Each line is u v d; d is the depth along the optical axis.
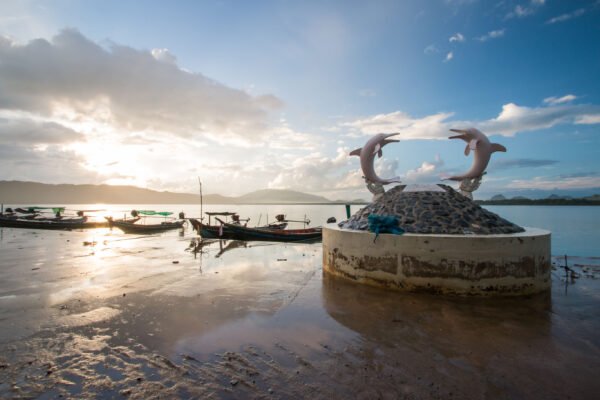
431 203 12.10
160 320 8.23
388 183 15.75
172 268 14.62
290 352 6.52
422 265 9.82
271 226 32.38
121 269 14.41
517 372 5.74
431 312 8.49
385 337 7.14
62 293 10.61
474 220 11.37
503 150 14.49
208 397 5.09
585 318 8.15
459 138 15.03
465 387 5.32
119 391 5.27
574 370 5.80
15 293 10.62
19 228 40.03
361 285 10.89
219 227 26.80
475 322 7.87
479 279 9.45
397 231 10.64
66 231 37.06
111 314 8.66
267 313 8.66
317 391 5.23
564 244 26.06
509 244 9.49
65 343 6.98
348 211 26.00
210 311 8.86
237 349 6.66
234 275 13.09
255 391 5.24
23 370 5.91
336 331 7.48
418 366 5.96
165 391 5.26
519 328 7.55
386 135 15.70
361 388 5.31
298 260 16.59
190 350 6.63
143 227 36.22
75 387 5.40
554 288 10.94
